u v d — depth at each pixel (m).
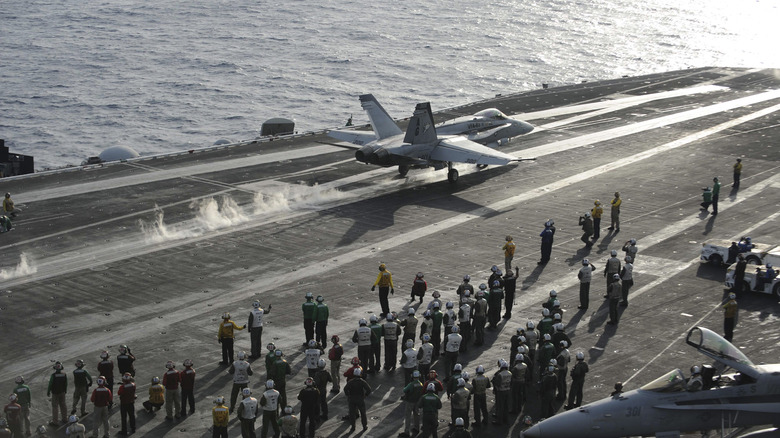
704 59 149.00
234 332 32.19
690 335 23.17
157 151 97.19
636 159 59.38
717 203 47.03
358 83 130.88
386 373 29.27
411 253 41.16
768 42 165.62
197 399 27.14
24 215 46.75
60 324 32.84
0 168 58.19
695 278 37.97
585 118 72.19
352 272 38.62
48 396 26.52
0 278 37.69
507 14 197.75
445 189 52.66
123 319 33.34
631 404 21.97
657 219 46.56
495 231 44.53
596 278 38.00
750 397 21.98
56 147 98.38
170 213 47.28
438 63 145.12
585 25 184.62
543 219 46.66
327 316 30.41
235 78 133.75
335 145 54.47
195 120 110.44
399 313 33.97
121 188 52.28
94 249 41.53
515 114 73.81
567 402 26.64
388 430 25.23
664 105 76.75
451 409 25.48
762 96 79.81
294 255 40.84
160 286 36.84
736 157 59.56
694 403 21.81
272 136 67.25
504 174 55.97
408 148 50.84
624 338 31.59
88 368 29.19
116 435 24.92
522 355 26.12
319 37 167.50
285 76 135.25
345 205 49.06
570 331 32.28
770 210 48.09
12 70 137.12
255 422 25.80
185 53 151.88
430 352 27.19
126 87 127.56
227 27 178.38
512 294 33.44
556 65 144.25
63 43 160.25
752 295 36.03
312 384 24.52
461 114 74.06
